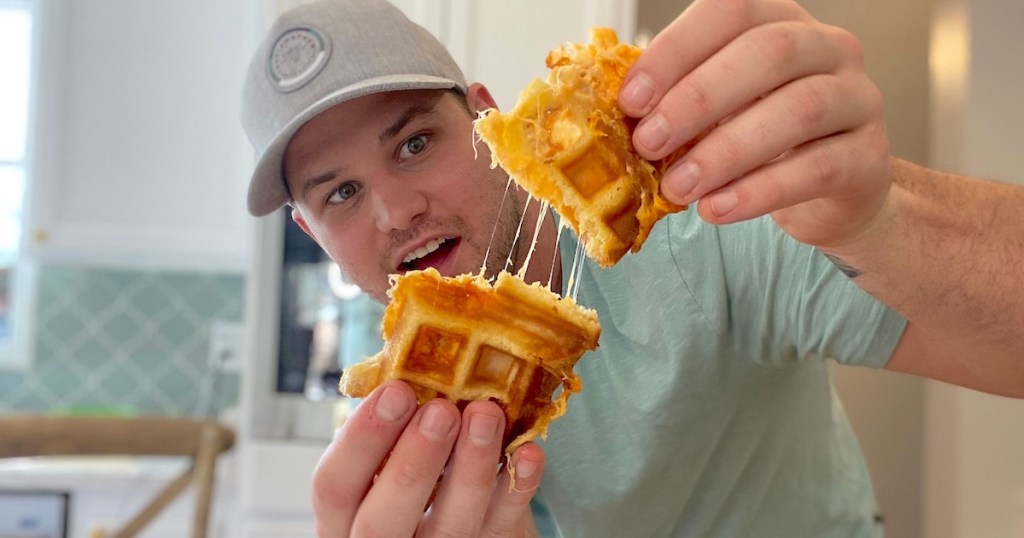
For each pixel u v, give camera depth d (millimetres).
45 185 1479
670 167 337
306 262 1247
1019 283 395
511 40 1210
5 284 1679
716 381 572
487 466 384
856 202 362
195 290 1693
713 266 558
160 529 1348
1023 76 1270
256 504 1206
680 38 326
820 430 647
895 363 520
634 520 611
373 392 389
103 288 1676
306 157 566
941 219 399
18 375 1654
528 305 368
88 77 1492
